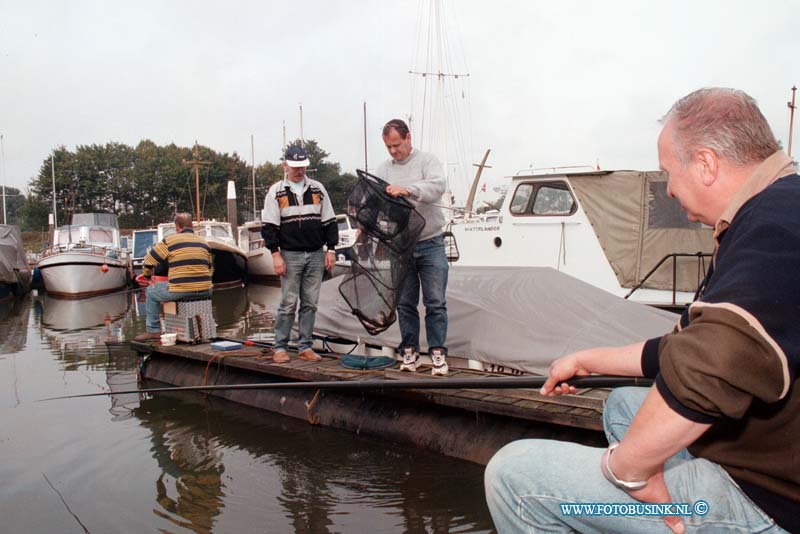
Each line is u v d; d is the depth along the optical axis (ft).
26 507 12.44
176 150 228.22
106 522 11.76
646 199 26.78
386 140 15.20
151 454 15.43
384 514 11.94
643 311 17.46
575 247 28.32
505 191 31.48
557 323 16.07
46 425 18.04
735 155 5.01
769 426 4.62
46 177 207.92
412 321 15.88
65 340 36.06
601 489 5.24
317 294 18.78
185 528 11.49
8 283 63.10
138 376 23.73
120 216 222.69
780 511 4.67
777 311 4.18
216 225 82.02
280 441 16.08
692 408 4.37
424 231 15.07
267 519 11.83
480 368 16.37
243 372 19.81
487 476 5.90
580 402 12.87
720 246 5.01
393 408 15.70
